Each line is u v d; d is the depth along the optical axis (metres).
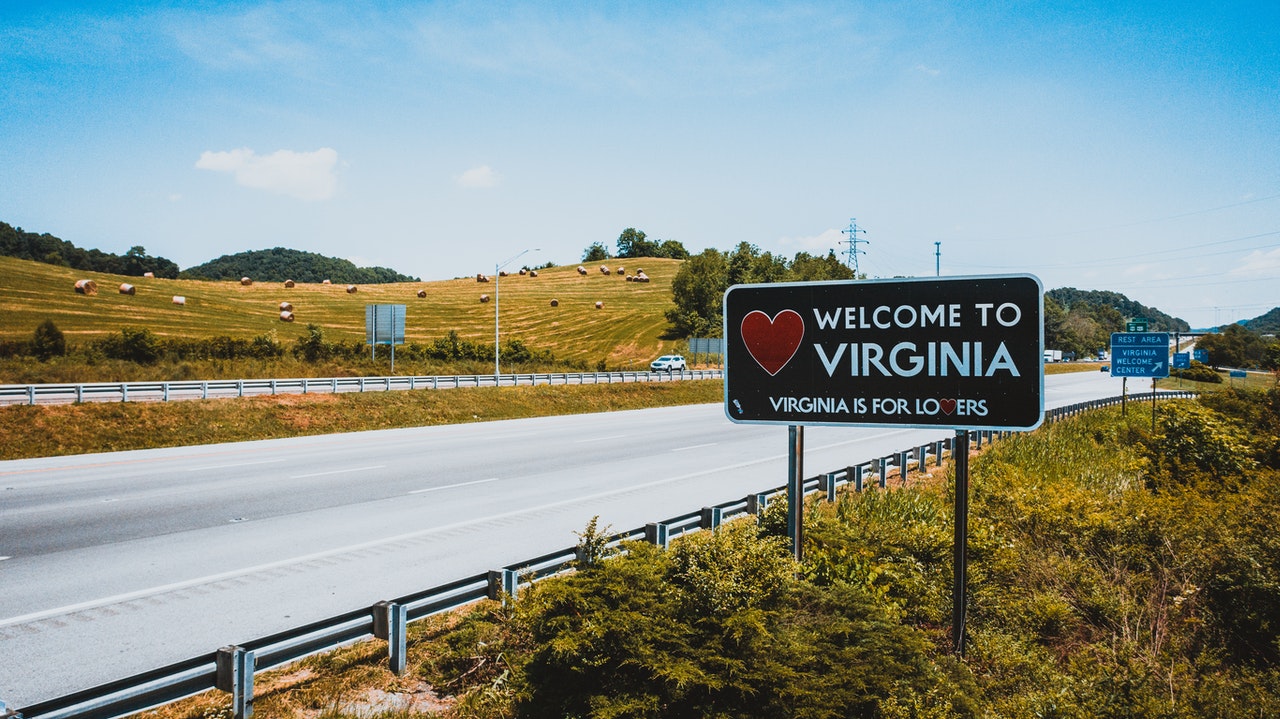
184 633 6.78
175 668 5.00
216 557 9.33
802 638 5.84
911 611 7.82
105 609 7.42
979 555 9.30
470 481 15.20
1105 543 10.08
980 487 12.90
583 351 73.56
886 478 16.05
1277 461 17.94
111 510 12.12
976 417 7.13
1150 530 9.91
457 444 21.75
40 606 7.48
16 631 6.81
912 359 7.37
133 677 4.75
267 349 43.53
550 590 5.79
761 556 6.16
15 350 36.84
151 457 18.50
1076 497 11.60
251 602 7.64
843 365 7.67
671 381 46.56
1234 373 79.12
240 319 67.38
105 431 21.25
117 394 23.69
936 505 12.09
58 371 30.91
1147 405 38.28
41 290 66.75
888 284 7.45
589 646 5.29
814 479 12.87
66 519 11.45
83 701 4.54
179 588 8.08
